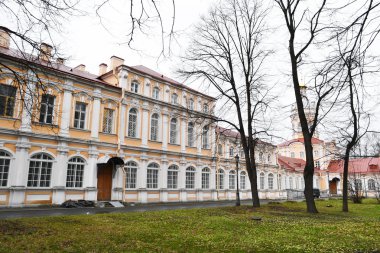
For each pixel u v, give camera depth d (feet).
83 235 31.99
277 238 31.50
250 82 76.18
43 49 30.99
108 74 101.04
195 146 121.08
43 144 76.48
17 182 70.59
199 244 28.68
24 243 27.37
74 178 81.82
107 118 92.73
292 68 58.39
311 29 32.30
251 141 74.18
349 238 31.48
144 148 99.60
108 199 88.94
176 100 116.16
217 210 62.44
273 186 170.71
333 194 226.58
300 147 239.30
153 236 32.42
